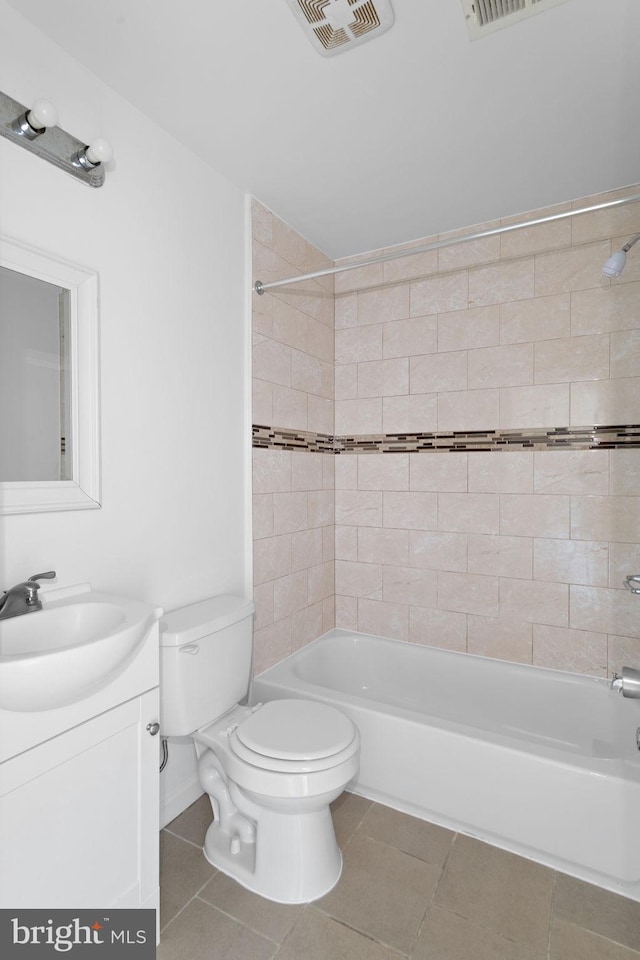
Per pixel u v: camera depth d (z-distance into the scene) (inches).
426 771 73.3
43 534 54.9
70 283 56.6
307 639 103.6
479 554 98.0
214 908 58.6
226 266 81.5
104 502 61.7
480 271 97.0
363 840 69.4
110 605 53.3
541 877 63.3
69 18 51.6
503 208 91.1
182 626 65.1
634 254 84.7
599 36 53.9
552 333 90.9
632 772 62.4
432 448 102.2
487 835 69.4
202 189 76.4
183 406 73.4
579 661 89.8
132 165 64.6
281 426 94.7
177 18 51.4
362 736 78.3
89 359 58.6
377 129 69.3
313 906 58.8
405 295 104.8
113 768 48.7
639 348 84.5
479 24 52.4
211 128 69.1
